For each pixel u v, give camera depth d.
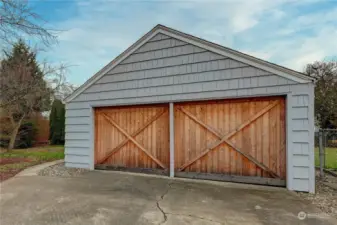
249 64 5.06
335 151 7.82
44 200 3.99
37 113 14.94
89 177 5.78
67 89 13.44
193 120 5.65
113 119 6.71
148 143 6.18
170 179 5.52
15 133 12.40
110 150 6.70
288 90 4.70
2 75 9.28
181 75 5.76
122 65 6.52
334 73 16.83
